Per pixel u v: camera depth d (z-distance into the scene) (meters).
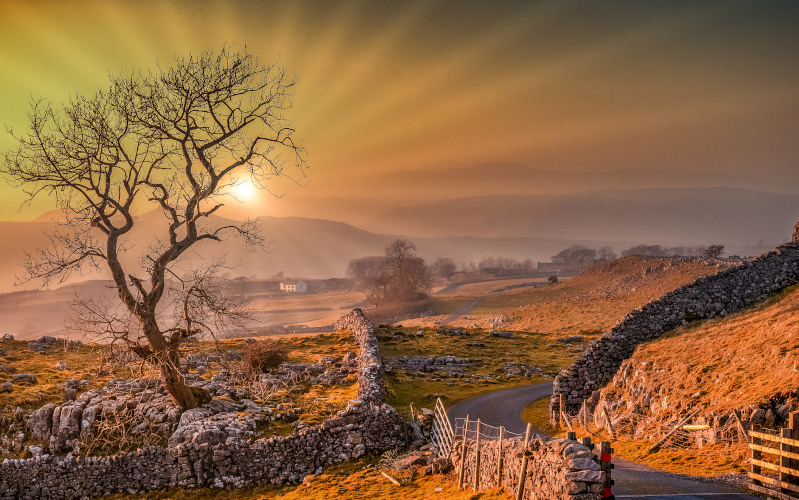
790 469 23.12
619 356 46.91
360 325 78.56
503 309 172.12
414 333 95.69
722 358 36.66
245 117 43.97
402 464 36.91
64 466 37.56
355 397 49.47
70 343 63.69
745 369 33.59
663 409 35.78
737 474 26.41
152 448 38.44
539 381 67.19
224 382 52.34
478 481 29.36
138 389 46.38
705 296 49.00
